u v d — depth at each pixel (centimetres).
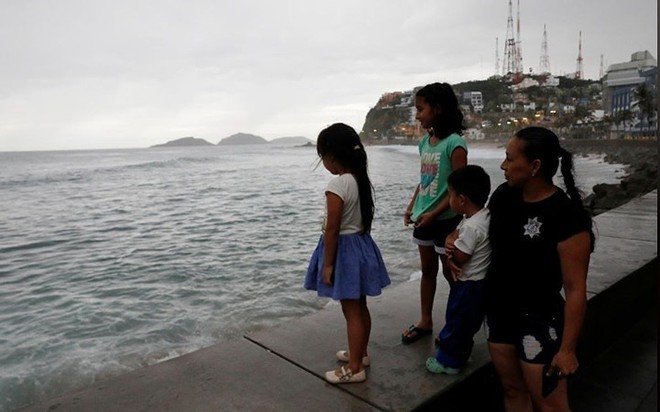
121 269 905
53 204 2283
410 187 2667
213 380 248
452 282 280
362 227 243
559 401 187
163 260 965
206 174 4638
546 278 179
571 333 170
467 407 246
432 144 277
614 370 310
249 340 298
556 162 177
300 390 237
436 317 327
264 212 1725
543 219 177
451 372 245
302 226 1364
